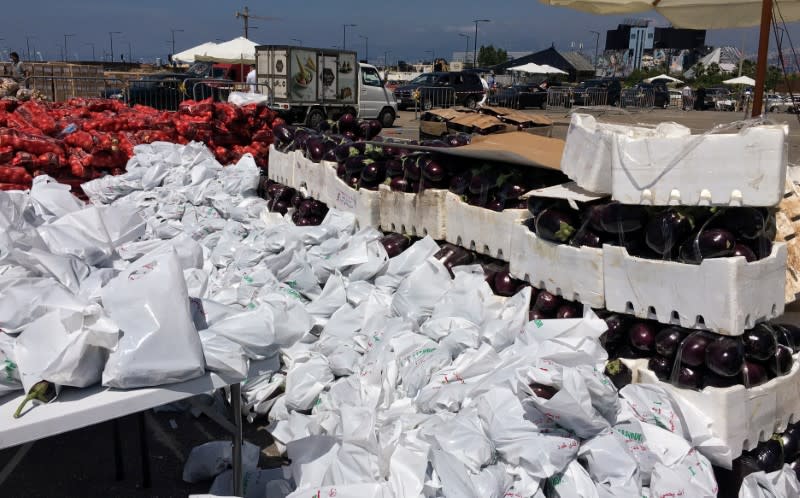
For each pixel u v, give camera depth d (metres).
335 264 4.96
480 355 3.50
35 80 18.61
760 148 2.98
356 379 3.76
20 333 2.44
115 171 8.05
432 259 4.51
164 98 17.38
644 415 3.25
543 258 3.90
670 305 3.28
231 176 7.26
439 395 3.33
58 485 3.35
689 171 3.16
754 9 7.59
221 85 16.77
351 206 5.71
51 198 4.56
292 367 4.00
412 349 3.78
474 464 2.79
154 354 2.25
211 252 5.85
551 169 4.40
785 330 3.55
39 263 2.95
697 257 3.17
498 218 4.40
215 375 2.41
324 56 19.14
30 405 2.12
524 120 8.06
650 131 3.71
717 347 3.12
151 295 2.34
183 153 7.82
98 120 8.76
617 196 3.41
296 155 6.60
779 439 3.35
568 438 2.84
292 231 5.41
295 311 3.11
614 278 3.50
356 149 5.90
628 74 76.50
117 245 4.37
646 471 2.98
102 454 3.64
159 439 3.81
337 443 3.18
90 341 2.20
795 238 4.36
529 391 2.90
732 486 3.24
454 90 23.64
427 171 4.91
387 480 2.84
